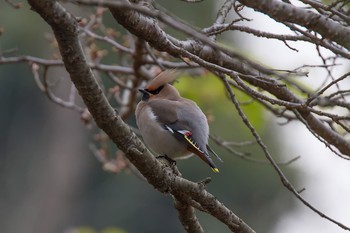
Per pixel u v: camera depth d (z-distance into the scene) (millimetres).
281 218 32000
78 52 8031
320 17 8727
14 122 37969
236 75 8555
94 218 37219
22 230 37719
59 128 38375
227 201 32312
